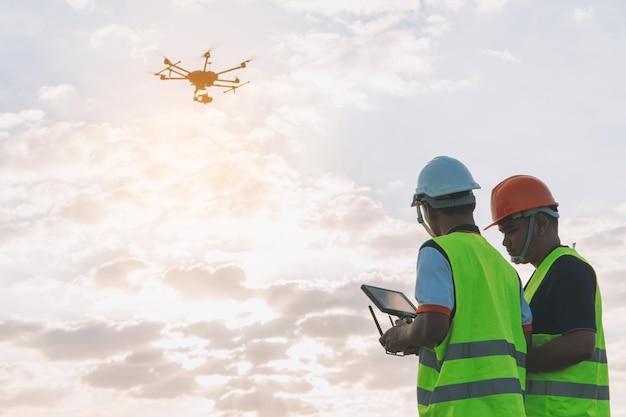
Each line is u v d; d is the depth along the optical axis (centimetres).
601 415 519
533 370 496
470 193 479
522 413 429
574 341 483
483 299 443
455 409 429
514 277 477
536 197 533
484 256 461
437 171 477
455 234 461
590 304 493
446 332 427
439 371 447
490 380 430
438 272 436
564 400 502
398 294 511
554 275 505
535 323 506
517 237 538
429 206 480
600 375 520
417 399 461
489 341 436
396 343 469
